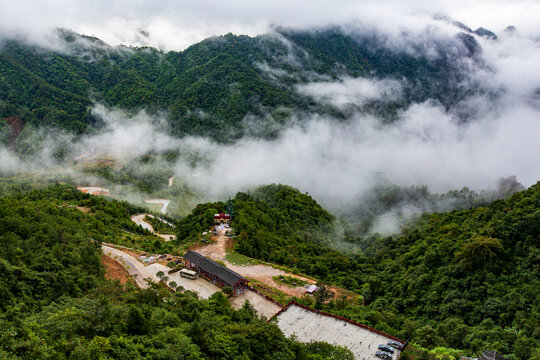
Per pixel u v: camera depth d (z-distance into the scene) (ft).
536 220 317.42
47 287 219.41
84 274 253.85
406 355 231.91
